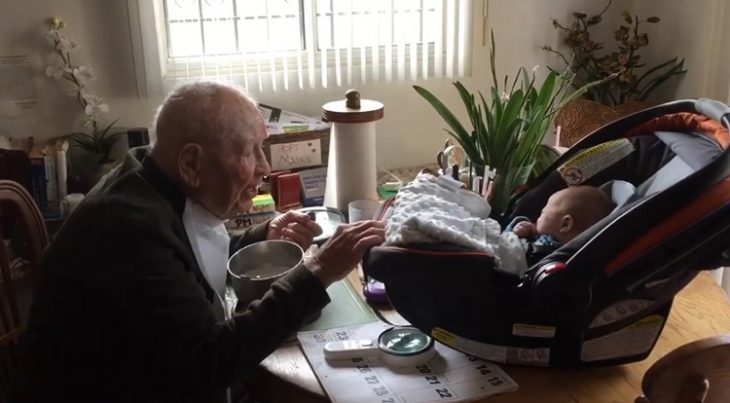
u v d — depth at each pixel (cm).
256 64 207
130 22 193
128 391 111
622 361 111
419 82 227
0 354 136
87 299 106
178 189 117
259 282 122
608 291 101
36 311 114
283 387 112
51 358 112
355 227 117
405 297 110
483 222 117
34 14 188
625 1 242
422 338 117
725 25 209
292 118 199
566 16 238
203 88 114
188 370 104
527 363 111
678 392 91
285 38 208
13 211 150
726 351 87
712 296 135
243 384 127
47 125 197
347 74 217
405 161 235
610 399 105
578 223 118
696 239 97
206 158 113
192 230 119
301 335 121
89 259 107
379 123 227
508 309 106
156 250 107
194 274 114
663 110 128
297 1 205
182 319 104
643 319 109
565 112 208
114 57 197
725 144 106
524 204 134
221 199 120
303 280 112
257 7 203
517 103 144
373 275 108
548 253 117
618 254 97
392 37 218
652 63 239
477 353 112
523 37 235
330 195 174
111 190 114
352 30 212
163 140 115
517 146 146
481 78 235
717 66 214
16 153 179
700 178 94
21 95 192
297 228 145
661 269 99
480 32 229
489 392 106
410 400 104
